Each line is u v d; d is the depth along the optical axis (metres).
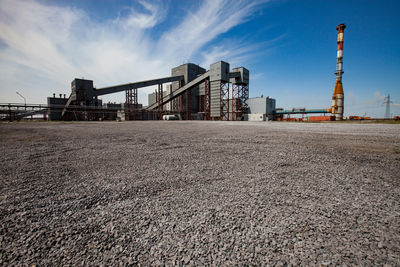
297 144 6.91
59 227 1.72
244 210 2.00
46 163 4.11
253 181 2.93
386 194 2.41
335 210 1.99
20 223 1.79
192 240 1.54
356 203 2.16
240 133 11.66
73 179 3.04
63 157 4.73
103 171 3.49
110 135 10.44
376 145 6.58
